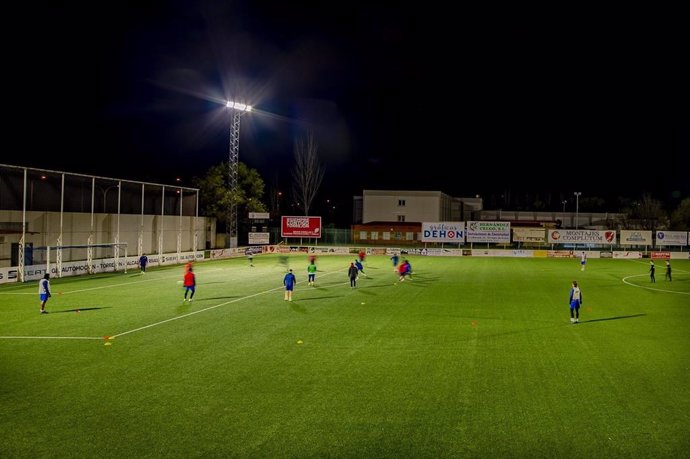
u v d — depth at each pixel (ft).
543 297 89.35
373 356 48.85
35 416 33.58
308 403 36.19
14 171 118.32
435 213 262.06
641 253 192.03
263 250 202.08
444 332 59.77
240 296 87.30
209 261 166.50
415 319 67.62
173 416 33.68
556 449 29.53
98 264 126.82
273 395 37.76
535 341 55.77
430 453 28.81
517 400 37.24
